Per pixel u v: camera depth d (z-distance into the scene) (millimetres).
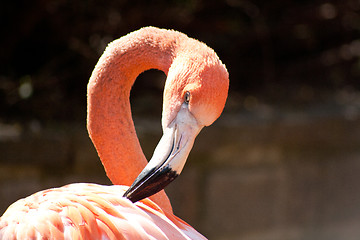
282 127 7551
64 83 7918
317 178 8031
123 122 3510
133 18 8008
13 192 6500
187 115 2973
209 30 8812
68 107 7574
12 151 6359
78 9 7832
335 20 9391
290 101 8656
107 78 3473
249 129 7340
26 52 8086
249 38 9188
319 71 9781
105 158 3531
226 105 8242
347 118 7965
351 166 8172
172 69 3072
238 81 9281
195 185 7301
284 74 9695
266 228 7879
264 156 7641
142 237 2783
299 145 7762
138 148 3557
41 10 7477
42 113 7312
